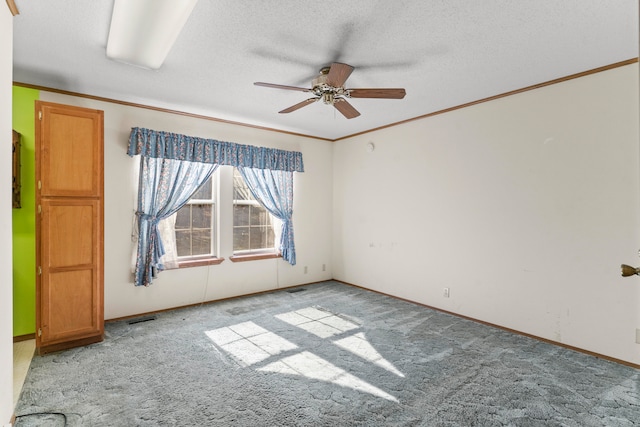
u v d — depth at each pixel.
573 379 2.44
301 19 2.10
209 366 2.62
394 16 2.06
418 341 3.12
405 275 4.45
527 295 3.26
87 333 2.99
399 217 4.54
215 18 2.09
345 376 2.48
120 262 3.69
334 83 2.52
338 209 5.55
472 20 2.10
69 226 2.90
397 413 2.04
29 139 3.20
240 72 2.89
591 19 2.08
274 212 4.89
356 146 5.18
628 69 2.65
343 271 5.47
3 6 1.76
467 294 3.76
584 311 2.89
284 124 4.61
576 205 2.94
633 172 2.64
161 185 3.85
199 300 4.25
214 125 4.34
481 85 3.19
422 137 4.22
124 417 1.99
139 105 3.77
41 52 2.54
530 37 2.30
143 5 1.83
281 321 3.64
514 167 3.34
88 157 2.99
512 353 2.87
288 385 2.35
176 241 4.15
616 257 2.72
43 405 2.09
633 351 2.63
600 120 2.79
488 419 1.99
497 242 3.49
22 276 3.19
